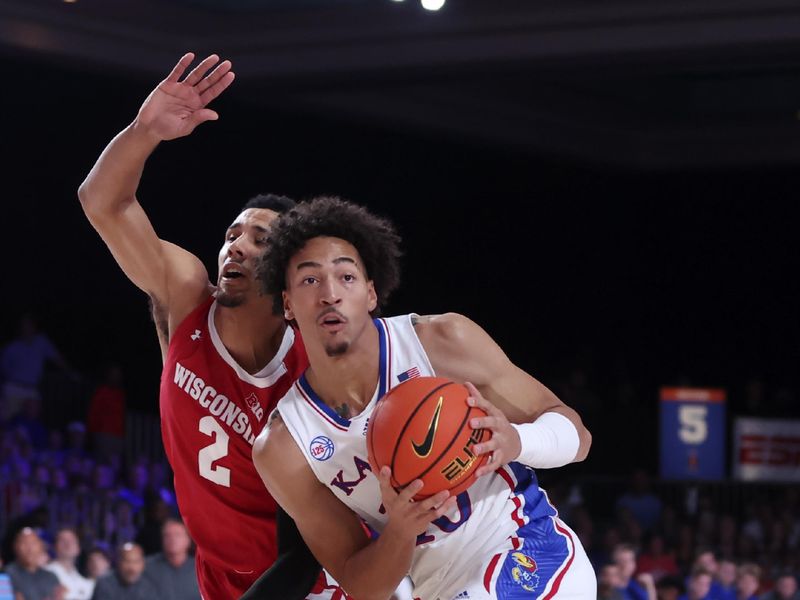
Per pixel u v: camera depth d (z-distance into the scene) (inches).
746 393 683.4
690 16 502.3
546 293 711.1
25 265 588.1
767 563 450.9
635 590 381.4
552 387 621.9
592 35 517.7
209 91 151.2
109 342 627.2
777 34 493.7
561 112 681.0
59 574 352.8
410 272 671.8
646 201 722.8
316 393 137.0
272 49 562.6
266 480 138.9
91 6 520.4
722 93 687.7
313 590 162.7
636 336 722.8
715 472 510.3
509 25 525.0
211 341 165.5
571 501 511.5
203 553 171.9
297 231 134.0
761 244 705.0
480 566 135.0
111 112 585.3
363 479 135.5
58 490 451.5
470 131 657.0
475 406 124.3
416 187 673.0
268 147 629.9
